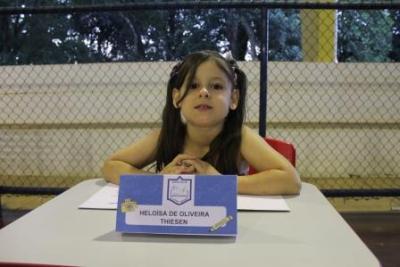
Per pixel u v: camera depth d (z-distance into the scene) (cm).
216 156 114
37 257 59
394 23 324
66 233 69
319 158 286
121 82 287
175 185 69
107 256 59
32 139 299
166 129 120
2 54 333
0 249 62
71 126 295
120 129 292
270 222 75
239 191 95
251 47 320
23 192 240
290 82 279
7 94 296
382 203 265
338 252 60
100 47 340
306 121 283
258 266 55
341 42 329
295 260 57
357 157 286
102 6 209
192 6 208
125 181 70
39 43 338
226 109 108
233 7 209
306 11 298
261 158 104
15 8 214
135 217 68
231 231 67
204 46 332
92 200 92
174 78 115
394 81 279
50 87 292
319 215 80
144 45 339
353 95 280
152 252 60
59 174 300
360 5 206
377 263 56
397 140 284
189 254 59
